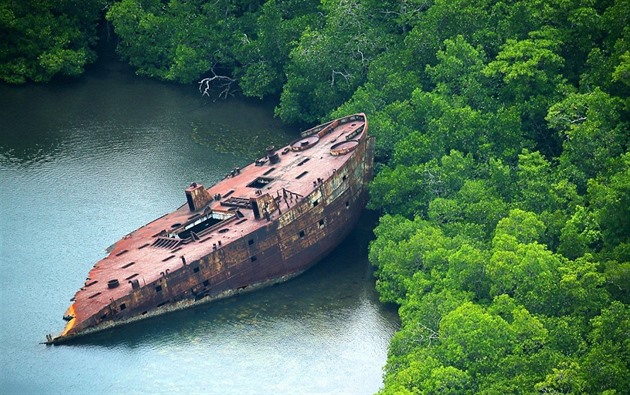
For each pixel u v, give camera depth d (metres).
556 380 194.12
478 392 197.12
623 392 192.88
